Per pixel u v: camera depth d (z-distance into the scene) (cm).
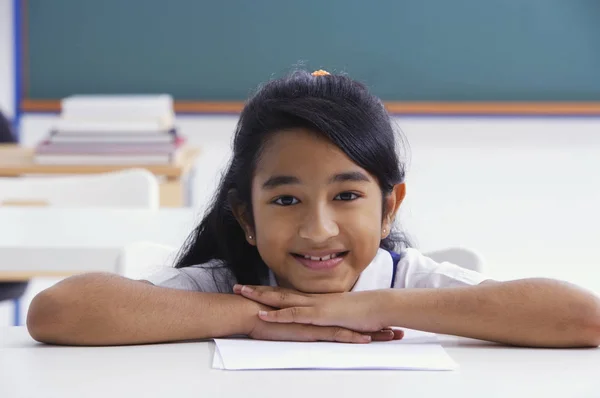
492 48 584
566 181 589
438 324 130
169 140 367
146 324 127
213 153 585
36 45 577
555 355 121
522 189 588
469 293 132
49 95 580
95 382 102
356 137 134
